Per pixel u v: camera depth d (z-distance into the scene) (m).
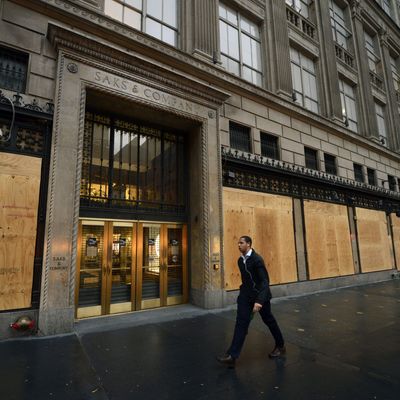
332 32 16.06
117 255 7.62
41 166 6.09
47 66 6.40
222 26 10.81
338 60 15.91
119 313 7.40
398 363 4.41
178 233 8.80
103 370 4.12
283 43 12.38
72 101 6.39
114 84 7.07
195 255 8.54
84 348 4.96
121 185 7.97
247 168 9.66
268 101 10.66
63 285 5.80
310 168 12.16
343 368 4.22
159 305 8.09
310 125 12.45
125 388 3.62
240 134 10.01
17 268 5.59
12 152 5.84
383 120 19.20
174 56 8.29
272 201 10.20
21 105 5.97
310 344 5.22
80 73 6.60
